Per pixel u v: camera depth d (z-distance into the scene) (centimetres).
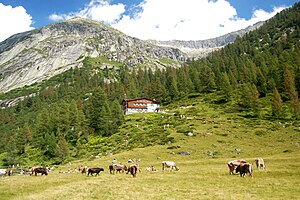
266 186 3180
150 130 10706
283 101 13462
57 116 14075
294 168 4316
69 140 12562
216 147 7719
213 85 17875
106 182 3662
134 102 15925
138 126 11938
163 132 9962
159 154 7350
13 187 3684
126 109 15762
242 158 6272
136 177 4075
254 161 5572
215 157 6900
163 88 19388
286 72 13325
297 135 8644
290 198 2636
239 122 10838
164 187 3262
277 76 15038
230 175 4009
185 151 7469
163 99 19038
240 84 17512
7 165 11244
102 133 12425
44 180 4212
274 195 2770
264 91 14838
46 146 12050
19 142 12512
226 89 15225
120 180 3812
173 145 8106
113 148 9706
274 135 8862
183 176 4034
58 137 12375
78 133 12644
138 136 10194
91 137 12450
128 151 8112
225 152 7288
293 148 7200
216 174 4172
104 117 12594
